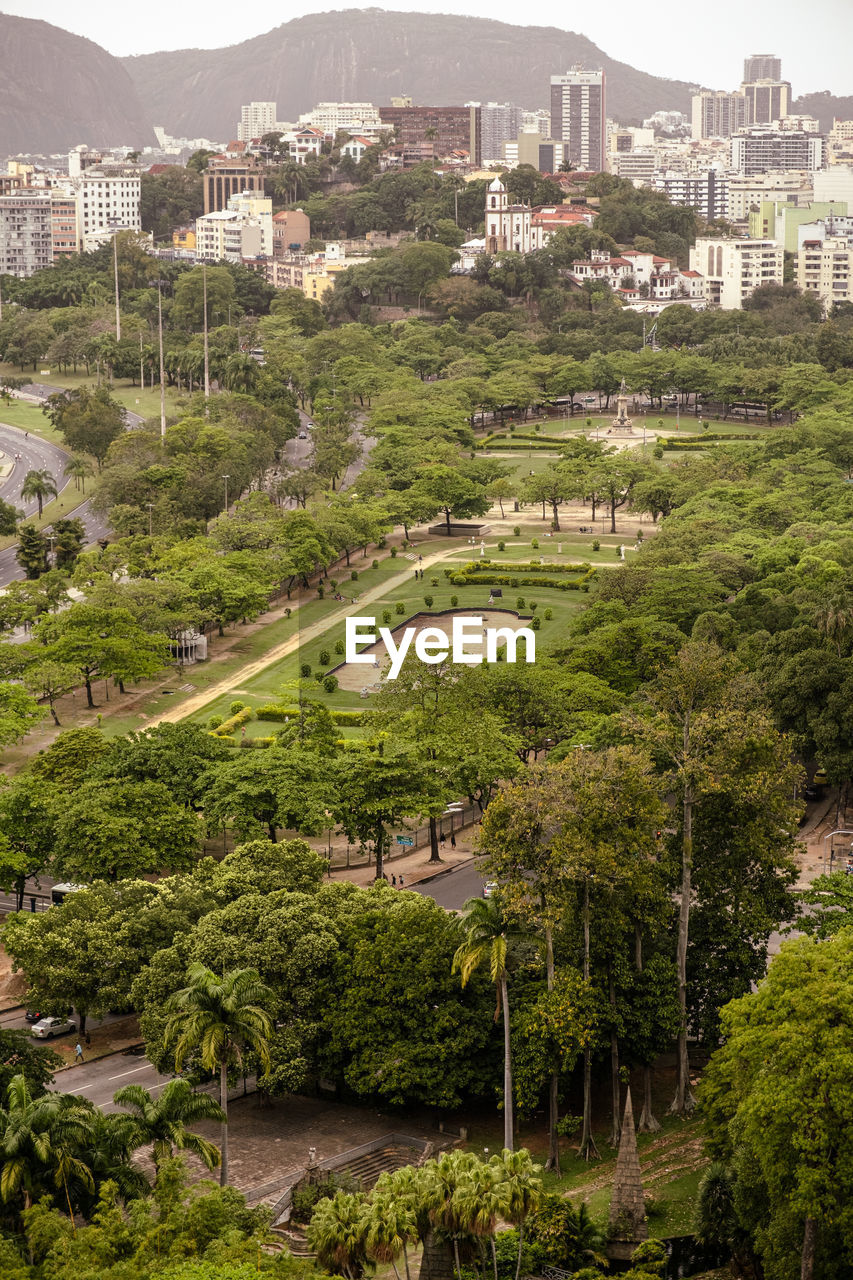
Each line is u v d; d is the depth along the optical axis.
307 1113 165.12
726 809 172.00
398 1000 161.50
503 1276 127.69
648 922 162.12
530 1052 155.88
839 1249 125.31
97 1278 111.38
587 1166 154.00
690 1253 134.00
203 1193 137.12
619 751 164.75
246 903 173.25
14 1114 129.12
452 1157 123.31
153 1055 162.25
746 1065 134.62
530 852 158.88
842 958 135.00
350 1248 119.69
